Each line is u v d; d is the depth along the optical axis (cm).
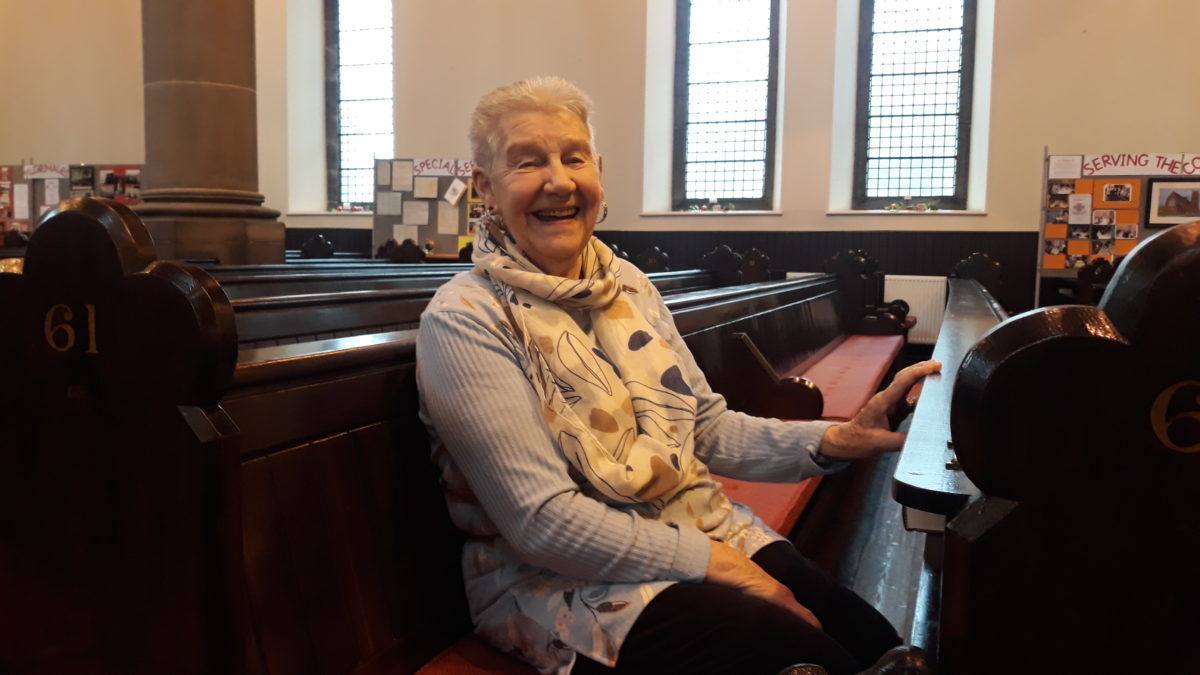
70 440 137
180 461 128
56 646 141
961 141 1046
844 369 527
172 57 642
